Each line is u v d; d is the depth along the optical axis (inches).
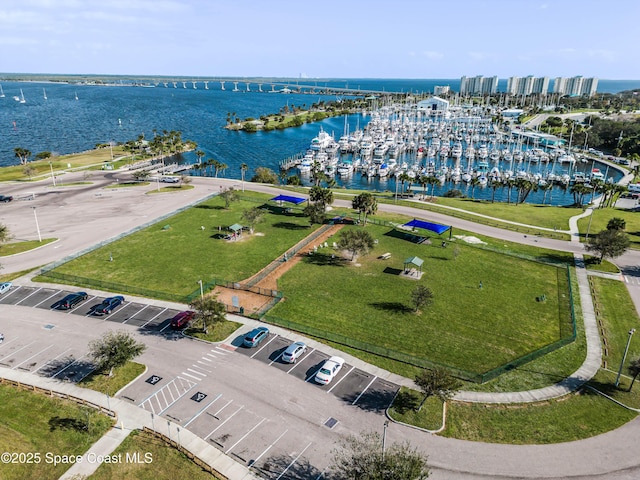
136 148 6850.4
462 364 1807.3
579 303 2362.2
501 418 1512.1
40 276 2522.1
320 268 2691.9
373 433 1416.1
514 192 5600.4
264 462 1301.7
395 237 3260.3
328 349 1879.9
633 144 7357.3
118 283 2445.9
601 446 1401.3
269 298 2304.4
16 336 1934.1
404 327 2069.4
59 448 1348.4
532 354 1871.3
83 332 1974.7
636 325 2182.6
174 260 2778.1
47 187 4571.9
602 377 1765.5
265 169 5403.5
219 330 2003.0
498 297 2395.4
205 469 1269.7
